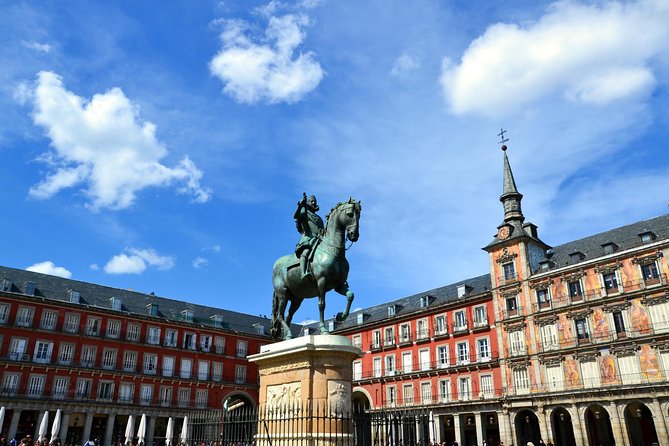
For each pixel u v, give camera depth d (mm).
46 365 47094
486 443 43188
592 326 39469
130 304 56531
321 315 10578
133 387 51781
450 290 54625
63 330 49406
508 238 46406
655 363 35531
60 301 49469
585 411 37812
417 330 52656
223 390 57500
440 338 50125
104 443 48250
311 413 9156
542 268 44438
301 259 11266
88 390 49000
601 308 39312
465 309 49031
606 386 37062
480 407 44312
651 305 36906
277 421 9938
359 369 56688
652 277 37500
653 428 38562
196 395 55375
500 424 42594
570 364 39688
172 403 53500
